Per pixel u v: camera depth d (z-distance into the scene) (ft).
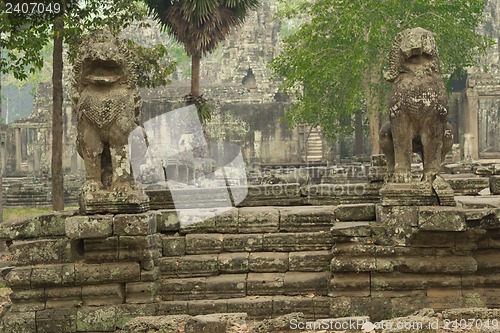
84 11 60.13
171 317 26.55
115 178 29.40
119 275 28.96
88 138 29.35
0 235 29.99
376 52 91.35
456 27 90.27
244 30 175.32
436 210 28.25
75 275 28.96
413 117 29.48
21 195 113.91
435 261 28.73
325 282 30.04
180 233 32.50
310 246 31.76
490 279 29.37
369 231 29.22
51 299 29.19
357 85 92.07
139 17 63.67
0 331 28.94
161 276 30.81
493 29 172.35
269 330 25.91
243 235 32.19
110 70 29.53
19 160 149.69
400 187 29.35
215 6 79.61
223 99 151.64
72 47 58.23
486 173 46.50
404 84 29.71
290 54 99.14
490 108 157.58
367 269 28.89
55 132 61.57
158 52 67.41
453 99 147.54
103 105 29.07
